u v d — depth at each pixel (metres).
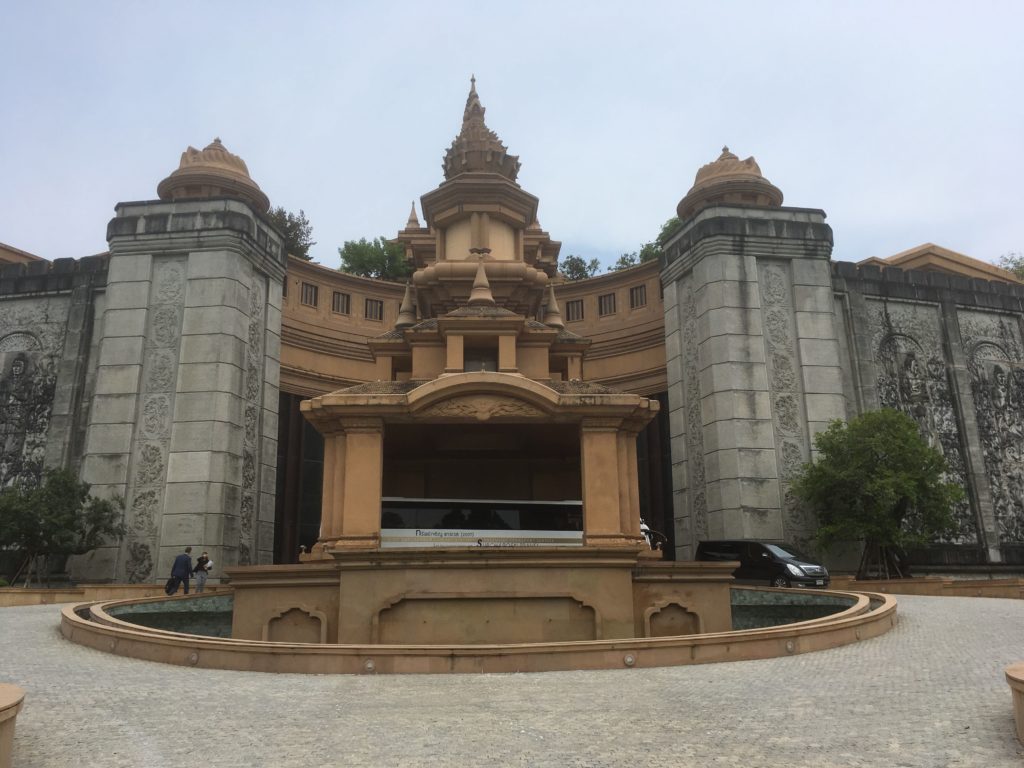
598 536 16.05
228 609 22.66
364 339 48.25
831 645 13.64
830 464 32.50
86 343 37.72
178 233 35.81
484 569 15.30
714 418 35.50
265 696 9.56
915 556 37.22
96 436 33.91
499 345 18.36
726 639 12.51
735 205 37.72
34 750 7.04
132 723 8.08
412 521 16.95
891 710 8.43
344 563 15.13
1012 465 40.97
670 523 43.19
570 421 16.91
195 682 10.67
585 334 48.69
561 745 7.13
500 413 16.66
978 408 41.34
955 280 42.44
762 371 35.72
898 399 39.72
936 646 13.36
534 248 28.73
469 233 25.64
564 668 11.67
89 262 39.31
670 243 40.25
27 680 10.68
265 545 36.12
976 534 39.00
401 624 15.07
